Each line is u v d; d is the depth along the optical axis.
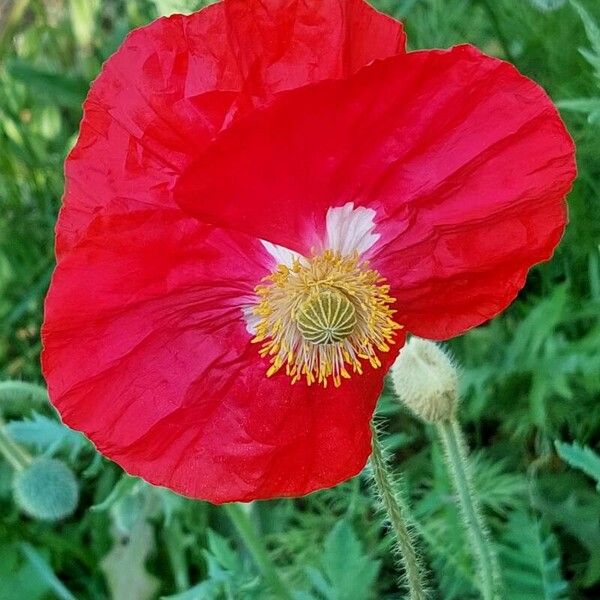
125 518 0.24
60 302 0.13
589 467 0.18
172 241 0.13
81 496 0.32
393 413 0.30
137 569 0.29
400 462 0.30
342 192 0.13
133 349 0.14
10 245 0.34
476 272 0.13
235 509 0.23
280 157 0.12
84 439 0.24
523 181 0.13
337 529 0.23
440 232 0.13
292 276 0.14
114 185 0.13
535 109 0.12
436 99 0.12
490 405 0.28
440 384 0.17
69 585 0.31
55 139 0.36
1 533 0.30
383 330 0.14
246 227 0.13
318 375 0.14
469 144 0.12
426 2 0.32
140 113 0.13
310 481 0.14
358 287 0.13
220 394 0.14
